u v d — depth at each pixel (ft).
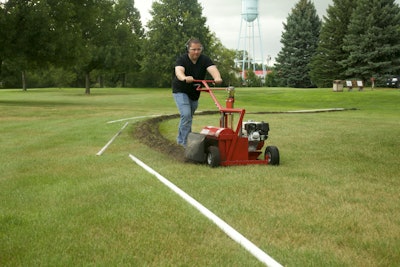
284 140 29.07
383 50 148.87
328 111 69.10
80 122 42.11
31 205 12.85
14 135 31.37
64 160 20.71
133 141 28.17
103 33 141.90
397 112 68.28
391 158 21.61
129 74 244.42
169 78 197.36
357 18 155.33
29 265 8.66
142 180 16.02
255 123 20.70
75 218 11.58
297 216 11.80
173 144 25.88
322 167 19.11
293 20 203.51
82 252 9.29
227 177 16.76
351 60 156.46
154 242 9.87
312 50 201.05
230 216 11.81
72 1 93.66
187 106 24.26
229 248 9.51
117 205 12.76
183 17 170.30
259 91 132.77
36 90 185.26
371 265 8.71
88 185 15.26
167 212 12.03
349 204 13.05
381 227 10.97
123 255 9.11
